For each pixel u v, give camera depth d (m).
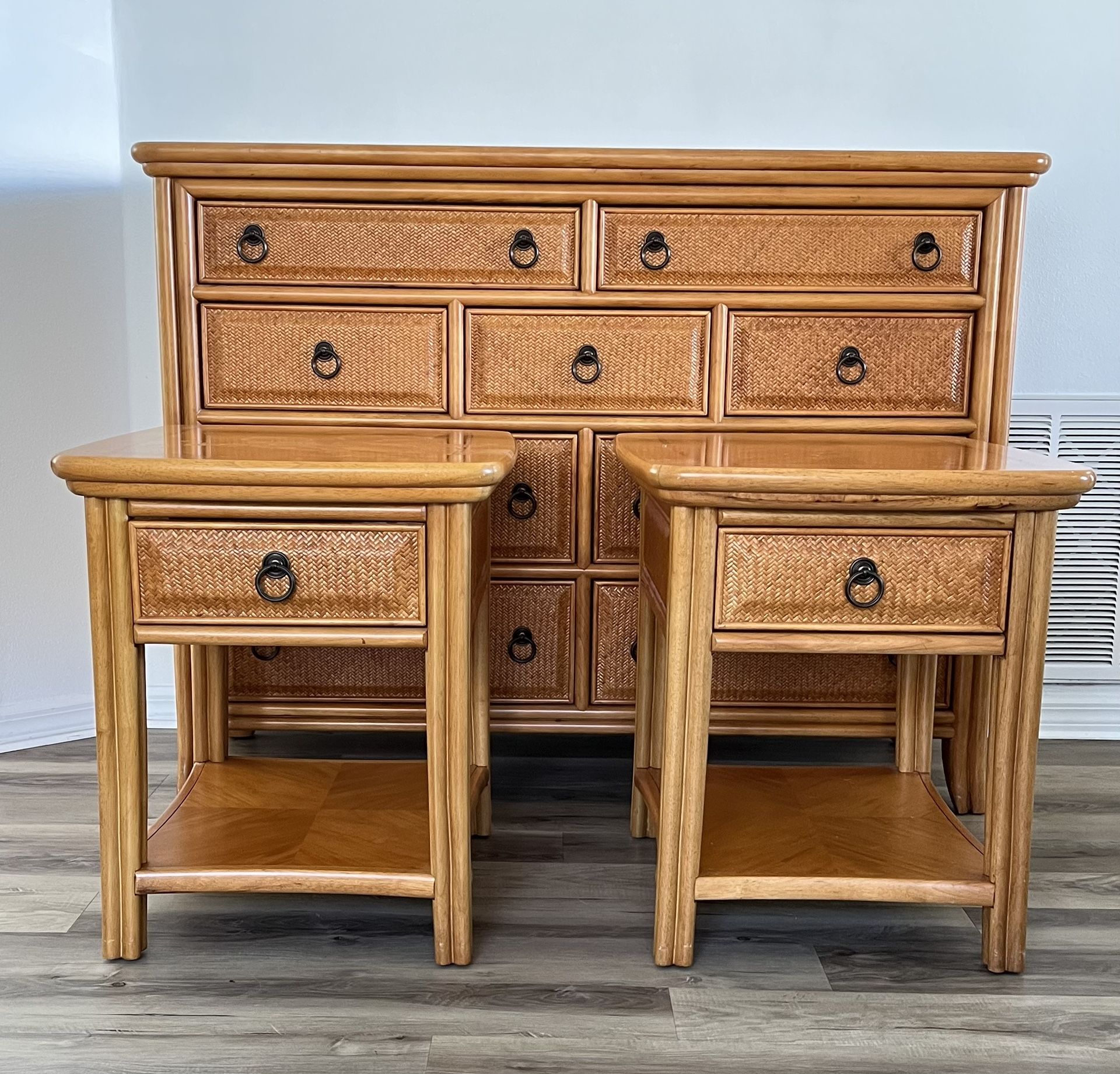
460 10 2.19
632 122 2.24
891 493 1.26
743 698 1.95
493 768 2.13
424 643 1.31
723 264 1.82
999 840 1.37
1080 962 1.43
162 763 2.10
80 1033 1.24
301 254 1.81
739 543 1.29
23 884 1.59
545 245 1.81
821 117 2.23
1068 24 2.19
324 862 1.42
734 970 1.40
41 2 2.06
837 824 1.59
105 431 2.25
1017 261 1.82
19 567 2.17
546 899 1.58
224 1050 1.21
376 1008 1.30
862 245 1.82
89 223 2.17
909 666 1.81
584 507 1.90
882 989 1.36
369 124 2.22
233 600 1.29
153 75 2.18
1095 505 2.29
